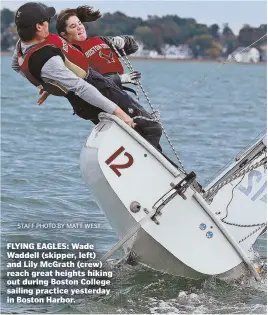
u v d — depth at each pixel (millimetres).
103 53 13781
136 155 12844
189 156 23766
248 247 13969
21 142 27672
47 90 13031
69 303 12930
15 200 18625
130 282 13516
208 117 36312
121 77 13859
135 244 13102
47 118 35281
